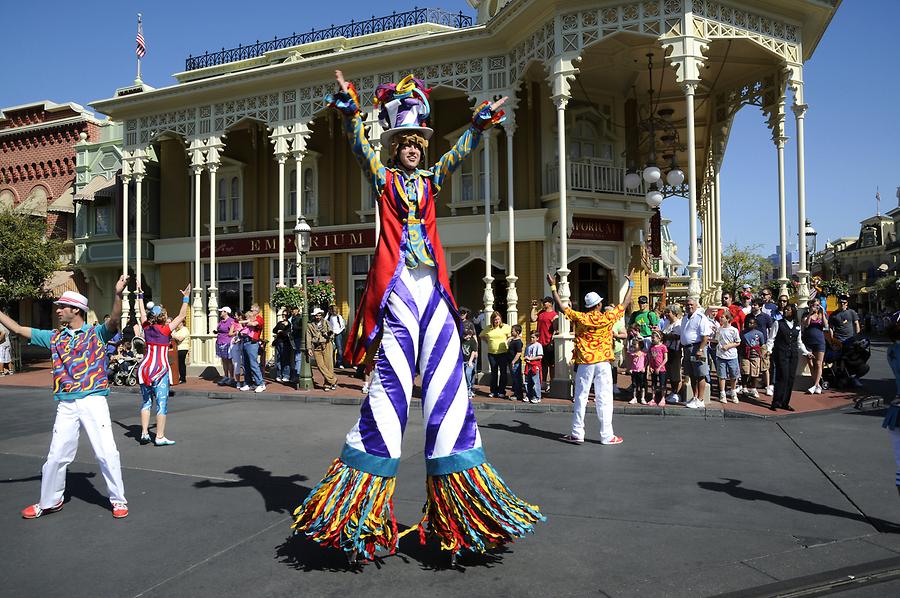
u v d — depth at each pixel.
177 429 9.85
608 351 8.41
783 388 10.43
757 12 13.01
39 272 21.50
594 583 3.93
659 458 7.41
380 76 16.64
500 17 14.38
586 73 16.27
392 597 3.76
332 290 16.39
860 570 4.05
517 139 17.11
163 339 8.73
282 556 4.45
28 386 16.69
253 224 21.23
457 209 17.98
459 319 4.35
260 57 22.31
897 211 56.91
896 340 5.07
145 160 19.92
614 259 17.25
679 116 19.34
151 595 3.84
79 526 5.20
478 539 4.05
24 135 26.88
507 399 12.35
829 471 6.62
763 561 4.24
